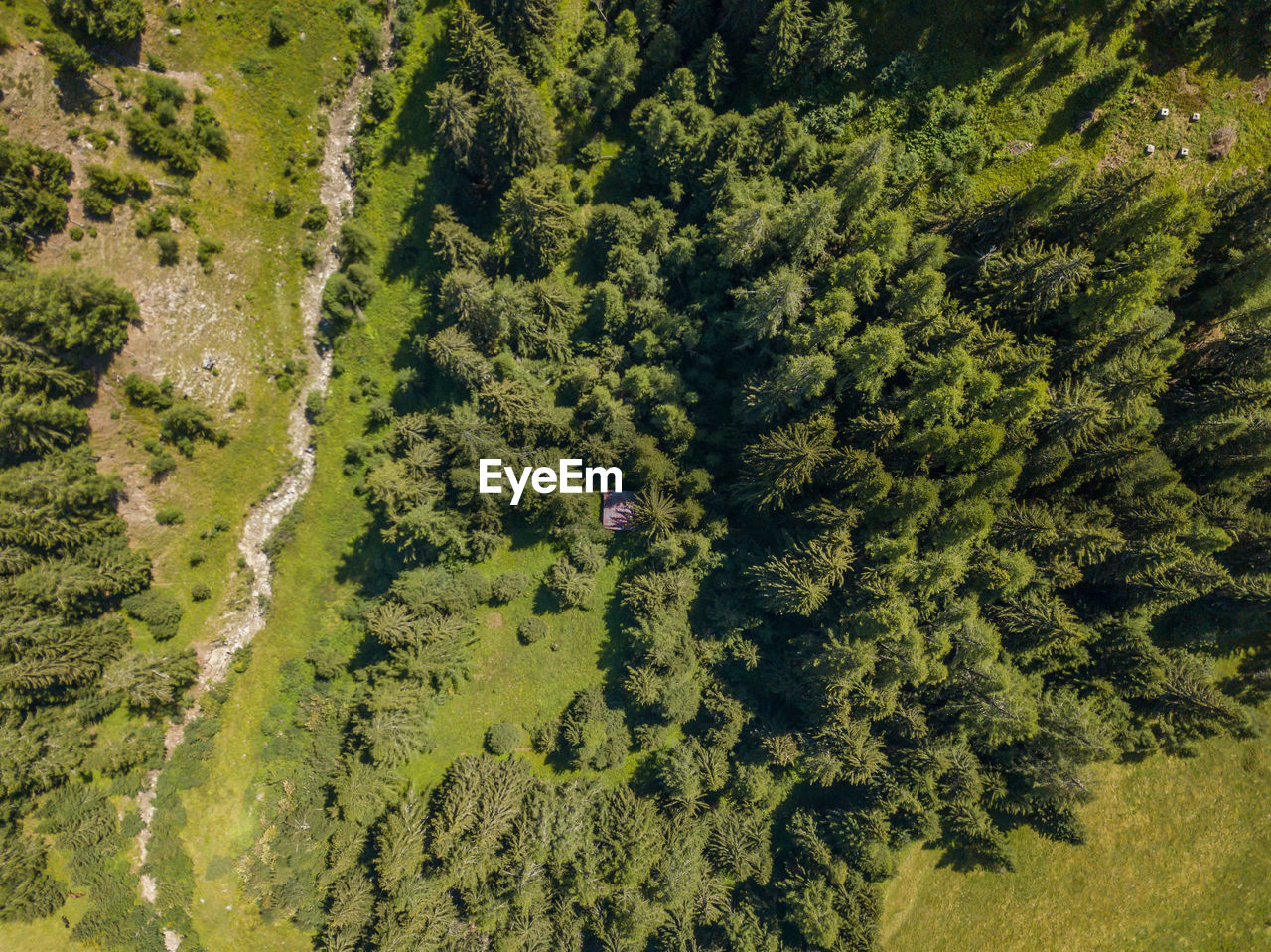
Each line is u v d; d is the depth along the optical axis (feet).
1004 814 183.83
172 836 184.34
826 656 160.45
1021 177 167.63
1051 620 156.66
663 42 170.30
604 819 181.37
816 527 168.55
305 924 183.01
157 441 178.19
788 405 159.74
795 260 154.81
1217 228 148.46
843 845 177.06
